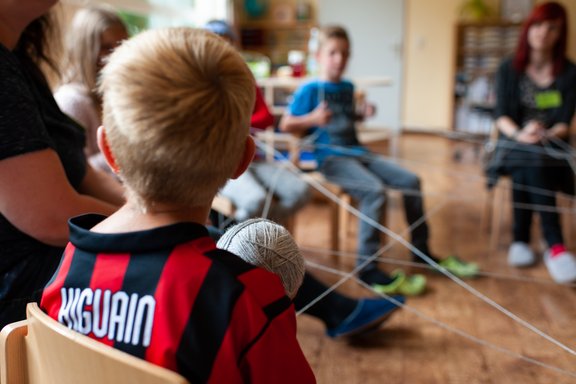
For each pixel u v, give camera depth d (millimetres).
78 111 1479
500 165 2461
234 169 621
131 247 582
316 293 1589
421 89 6484
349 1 6395
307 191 2057
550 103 2482
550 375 1495
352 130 2438
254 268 596
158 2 4023
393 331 1750
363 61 6543
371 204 2152
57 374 604
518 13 5953
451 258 2277
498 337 1702
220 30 2291
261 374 562
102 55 1499
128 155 573
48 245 933
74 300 609
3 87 831
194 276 563
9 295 890
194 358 548
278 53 6332
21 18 965
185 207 607
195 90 554
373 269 2076
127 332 570
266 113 2057
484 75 5953
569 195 2434
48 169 852
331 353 1617
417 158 4734
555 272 2154
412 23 6371
